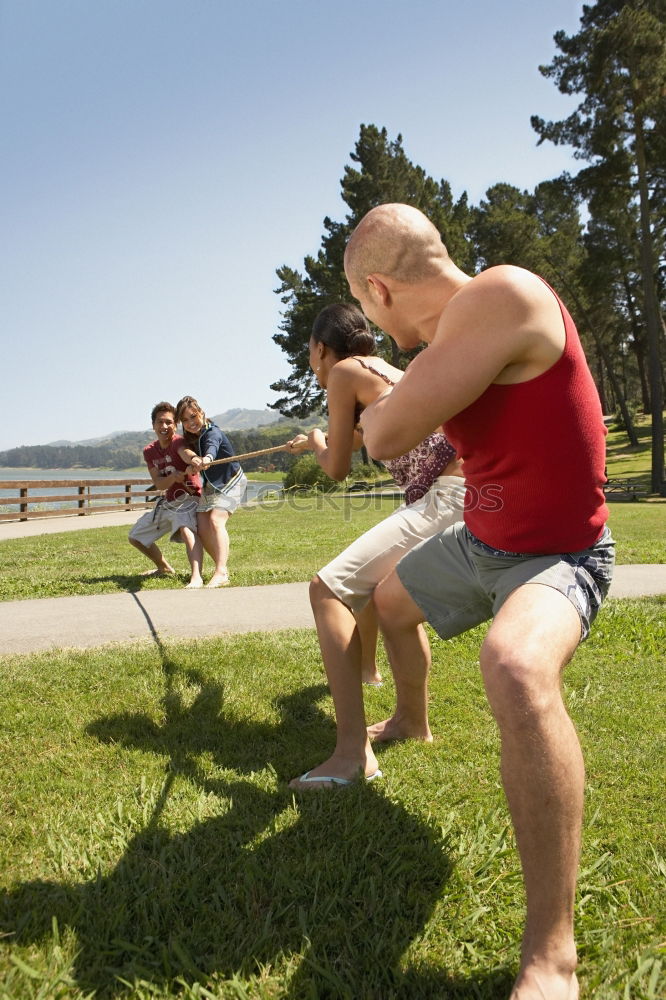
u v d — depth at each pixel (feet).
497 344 5.18
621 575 21.61
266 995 4.91
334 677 8.41
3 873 6.21
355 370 8.87
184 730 9.61
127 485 74.13
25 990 4.86
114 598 19.44
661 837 6.89
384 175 127.85
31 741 9.13
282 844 6.73
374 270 6.25
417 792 7.84
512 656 4.81
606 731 9.54
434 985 5.04
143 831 6.86
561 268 144.97
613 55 82.74
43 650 13.65
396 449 5.66
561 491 5.54
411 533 8.84
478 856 6.53
